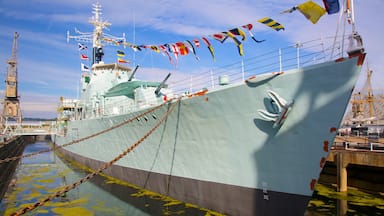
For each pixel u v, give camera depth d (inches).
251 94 255.8
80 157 720.3
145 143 404.8
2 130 1403.8
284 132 243.1
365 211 370.0
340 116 211.9
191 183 336.2
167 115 344.5
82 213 354.0
